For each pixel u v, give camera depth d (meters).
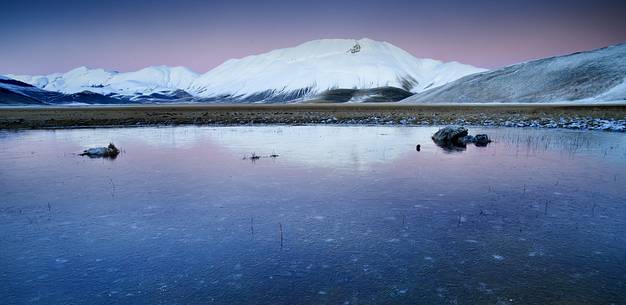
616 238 7.61
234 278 6.22
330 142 22.88
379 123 37.94
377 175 13.45
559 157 16.91
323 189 11.57
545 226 8.30
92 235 8.04
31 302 5.59
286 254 7.05
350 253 7.07
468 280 6.08
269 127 35.25
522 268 6.43
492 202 10.08
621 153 17.88
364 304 5.45
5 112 70.00
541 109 59.47
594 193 10.84
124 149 20.81
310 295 5.70
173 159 17.28
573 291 5.71
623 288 5.76
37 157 18.19
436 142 22.48
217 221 8.83
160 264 6.72
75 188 11.99
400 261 6.73
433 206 9.79
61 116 53.88
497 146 20.52
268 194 11.05
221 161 16.62
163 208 9.85
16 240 7.80
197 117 48.91
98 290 5.91
